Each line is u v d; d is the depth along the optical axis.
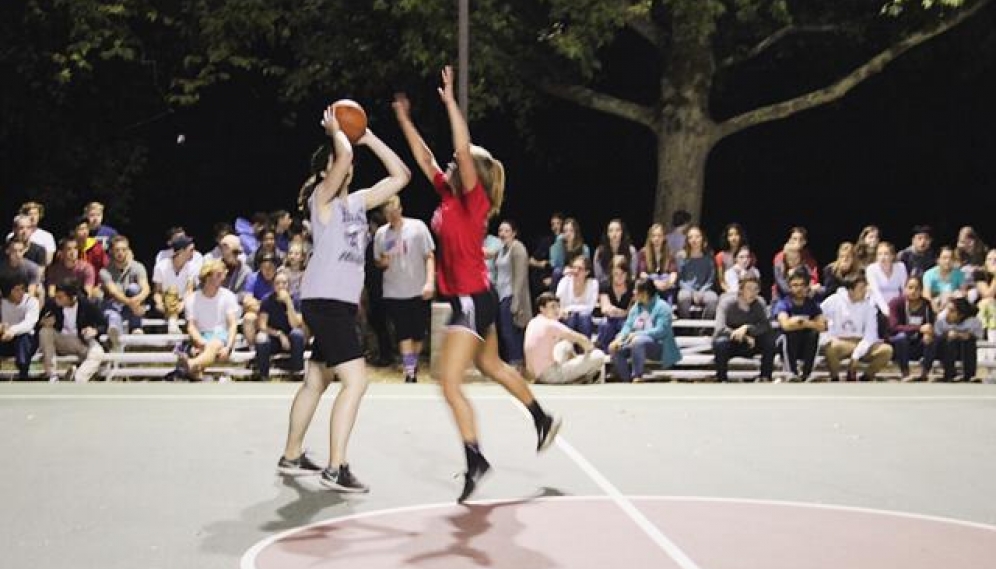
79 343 14.20
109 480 8.36
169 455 9.22
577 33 17.59
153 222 24.94
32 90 21.19
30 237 14.77
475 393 12.77
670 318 14.68
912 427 10.86
